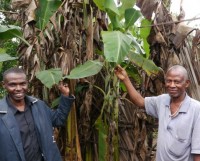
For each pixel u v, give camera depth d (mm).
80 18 2324
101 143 2354
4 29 2234
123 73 1995
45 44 2285
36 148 1754
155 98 1870
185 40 2457
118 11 2188
